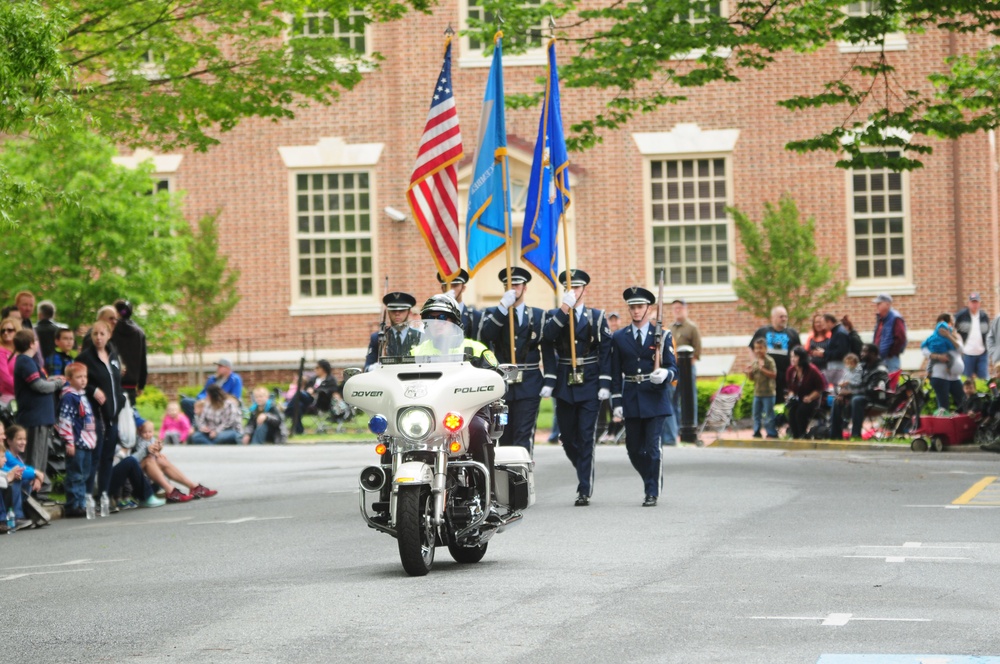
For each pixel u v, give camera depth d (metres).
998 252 91.62
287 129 90.94
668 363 39.81
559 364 40.38
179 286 88.19
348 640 20.72
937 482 43.62
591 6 88.00
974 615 21.77
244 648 20.36
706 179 89.69
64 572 30.23
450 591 24.92
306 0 51.88
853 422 59.56
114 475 45.81
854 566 27.08
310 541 33.81
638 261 89.69
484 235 44.47
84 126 51.53
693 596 23.95
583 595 24.23
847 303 88.69
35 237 80.75
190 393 84.69
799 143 58.66
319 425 80.25
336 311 90.38
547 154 45.53
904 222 88.88
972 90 61.53
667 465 51.66
